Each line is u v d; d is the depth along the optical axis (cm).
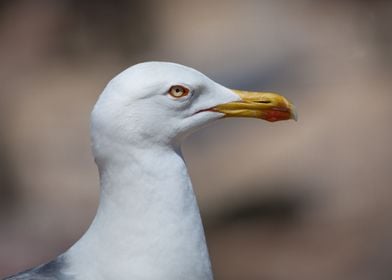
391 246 1568
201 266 678
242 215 1712
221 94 696
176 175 671
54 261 684
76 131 2116
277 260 1614
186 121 679
